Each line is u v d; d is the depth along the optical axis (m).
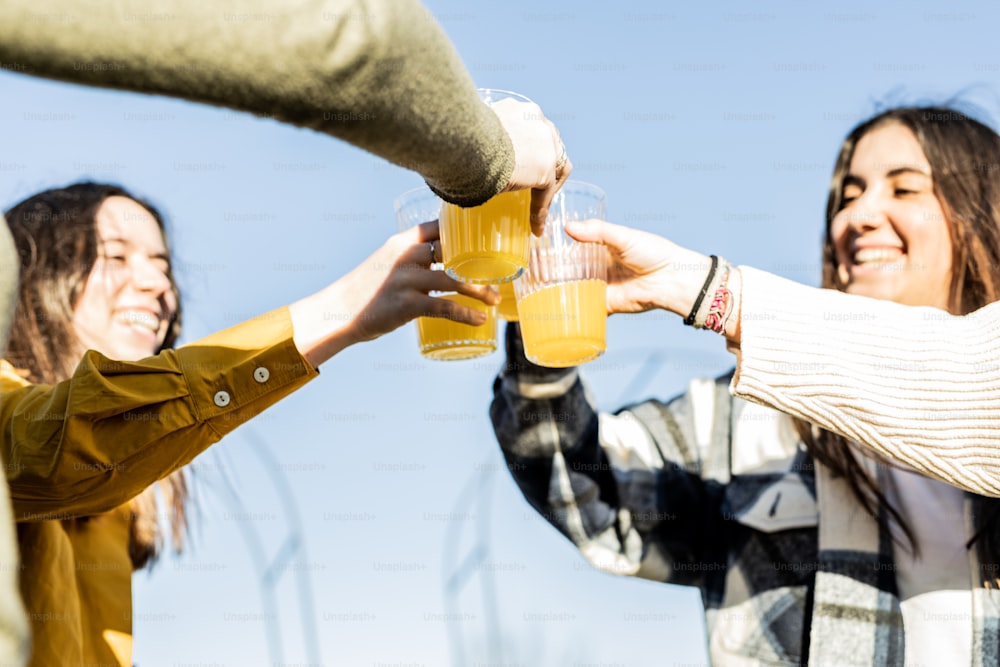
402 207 2.44
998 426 1.87
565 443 2.59
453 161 1.30
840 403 1.96
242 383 1.89
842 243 2.71
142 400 1.81
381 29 1.07
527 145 1.70
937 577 2.24
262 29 1.01
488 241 2.07
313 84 1.05
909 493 2.32
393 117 1.15
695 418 2.73
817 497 2.42
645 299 2.29
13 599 0.81
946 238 2.59
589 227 2.27
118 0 0.94
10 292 0.89
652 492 2.63
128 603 2.16
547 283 2.31
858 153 2.72
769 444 2.56
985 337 1.94
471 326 2.46
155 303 2.76
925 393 1.93
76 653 1.89
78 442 1.76
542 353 2.35
